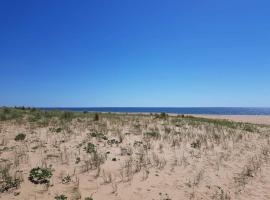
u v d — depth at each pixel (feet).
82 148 33.42
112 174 25.45
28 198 19.31
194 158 33.27
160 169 27.96
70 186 21.98
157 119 74.38
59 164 26.81
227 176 27.96
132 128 51.55
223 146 41.47
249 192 24.25
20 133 39.96
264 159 36.27
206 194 23.07
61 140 36.70
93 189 21.89
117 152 32.86
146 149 35.19
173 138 43.70
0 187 20.53
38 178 22.53
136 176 25.40
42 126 47.16
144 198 21.25
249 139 51.37
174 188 23.65
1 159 26.91
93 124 53.88
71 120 58.18
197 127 60.44
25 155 28.78
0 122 50.16
